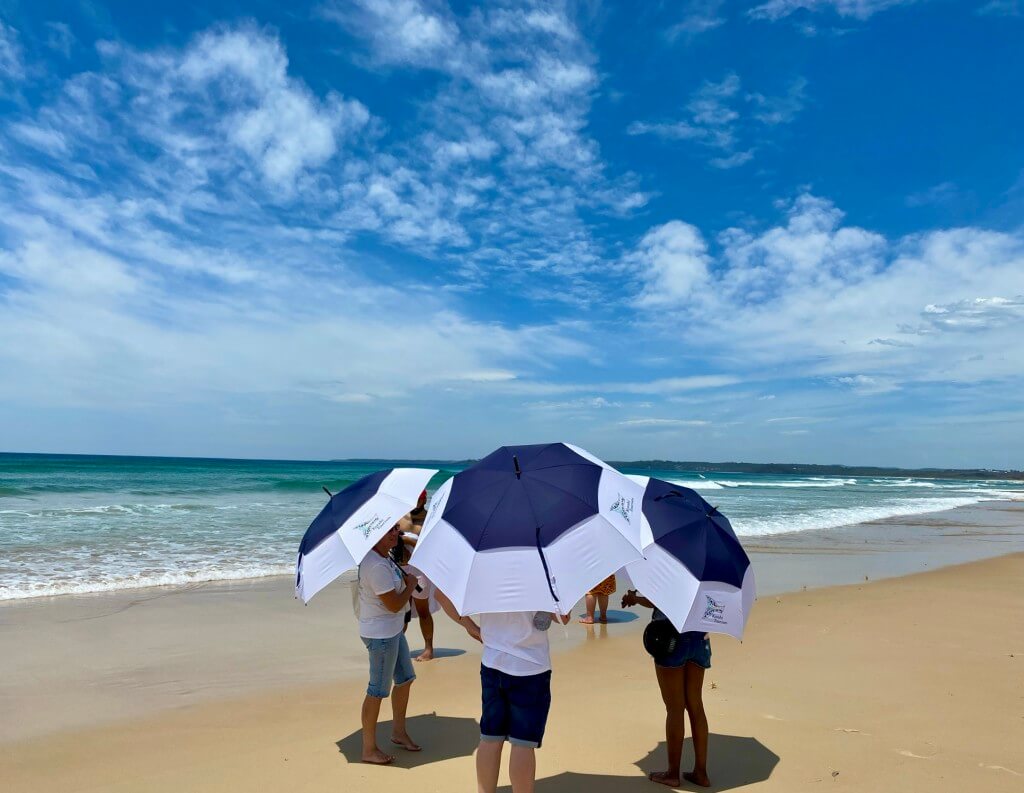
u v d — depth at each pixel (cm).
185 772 442
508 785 424
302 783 423
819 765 448
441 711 566
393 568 455
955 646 772
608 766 447
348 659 734
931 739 493
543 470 354
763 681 635
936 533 2247
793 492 4822
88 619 873
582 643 817
